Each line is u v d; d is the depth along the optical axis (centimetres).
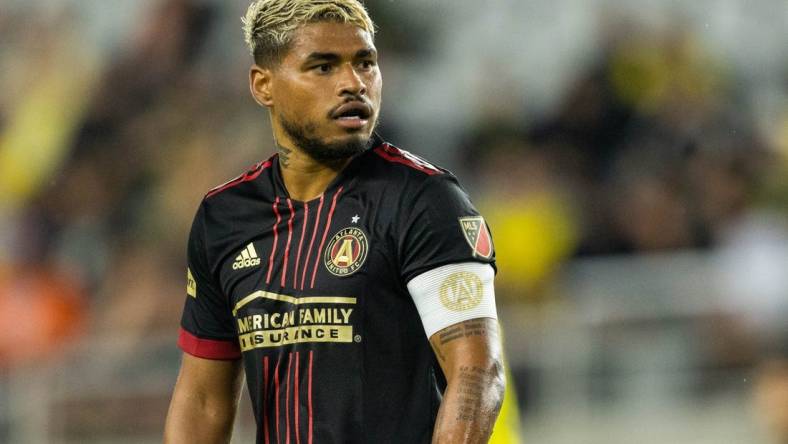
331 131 1007
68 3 3950
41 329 3167
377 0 3753
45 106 3722
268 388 1037
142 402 2748
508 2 3878
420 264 988
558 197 3231
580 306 2845
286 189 1058
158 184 3488
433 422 1009
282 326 1023
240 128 3538
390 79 3684
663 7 3597
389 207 1006
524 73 3731
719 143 3247
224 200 1083
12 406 2788
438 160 3541
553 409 2683
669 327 2759
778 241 2903
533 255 3088
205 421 1134
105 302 3300
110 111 3638
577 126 3362
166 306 3253
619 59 3428
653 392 2709
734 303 2764
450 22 3850
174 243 3359
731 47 3650
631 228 3136
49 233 3481
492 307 995
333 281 1005
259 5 1046
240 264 1055
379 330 1000
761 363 2697
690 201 3145
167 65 3681
